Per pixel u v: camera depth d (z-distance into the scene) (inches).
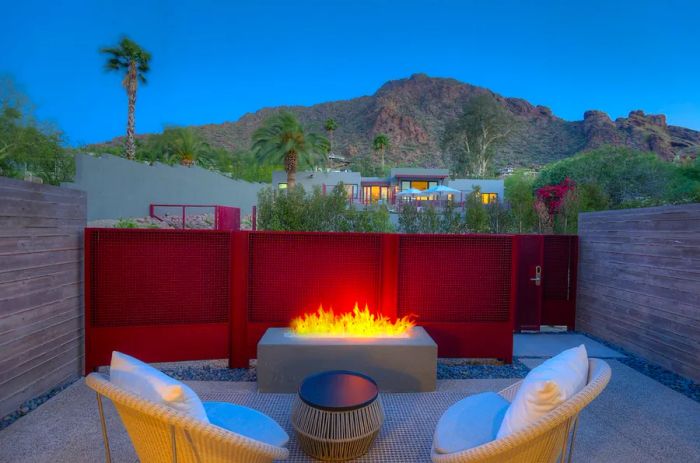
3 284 120.1
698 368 155.2
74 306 153.6
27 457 101.3
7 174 592.1
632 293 192.2
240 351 170.7
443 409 123.0
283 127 919.7
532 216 408.8
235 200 1033.5
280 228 279.0
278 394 132.3
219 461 67.6
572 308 237.9
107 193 593.0
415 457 94.7
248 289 170.6
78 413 125.0
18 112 596.1
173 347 166.1
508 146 4606.3
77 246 155.6
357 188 1154.7
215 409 89.0
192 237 167.3
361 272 175.6
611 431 117.3
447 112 7436.0
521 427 64.0
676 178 716.0
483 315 179.5
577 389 69.2
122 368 71.2
